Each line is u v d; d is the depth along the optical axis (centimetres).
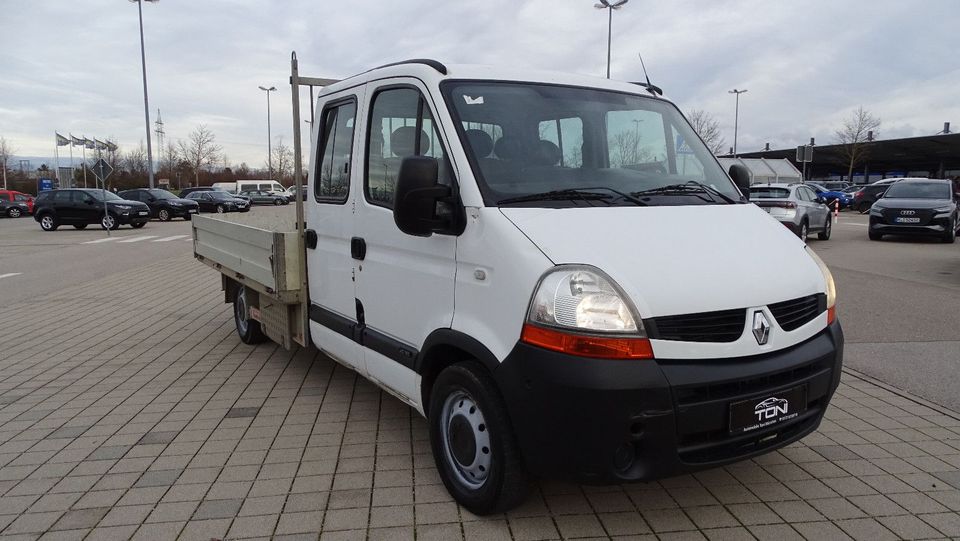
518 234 305
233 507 356
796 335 318
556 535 324
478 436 335
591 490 368
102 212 2755
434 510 350
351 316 447
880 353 648
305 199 516
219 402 527
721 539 320
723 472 391
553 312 284
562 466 288
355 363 446
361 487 377
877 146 4800
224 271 689
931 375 578
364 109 426
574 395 277
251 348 698
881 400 517
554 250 296
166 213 3478
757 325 301
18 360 663
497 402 315
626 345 278
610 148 395
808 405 325
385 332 406
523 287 295
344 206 443
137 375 605
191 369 621
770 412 304
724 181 424
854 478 384
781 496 362
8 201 4309
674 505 352
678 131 438
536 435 292
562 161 369
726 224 352
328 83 513
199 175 7306
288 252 512
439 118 356
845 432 453
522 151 357
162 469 405
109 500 366
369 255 415
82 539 327
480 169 336
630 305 281
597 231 311
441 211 338
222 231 685
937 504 354
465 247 329
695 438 293
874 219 1836
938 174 5584
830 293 353
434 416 360
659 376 278
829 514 343
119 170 6638
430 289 356
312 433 459
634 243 308
